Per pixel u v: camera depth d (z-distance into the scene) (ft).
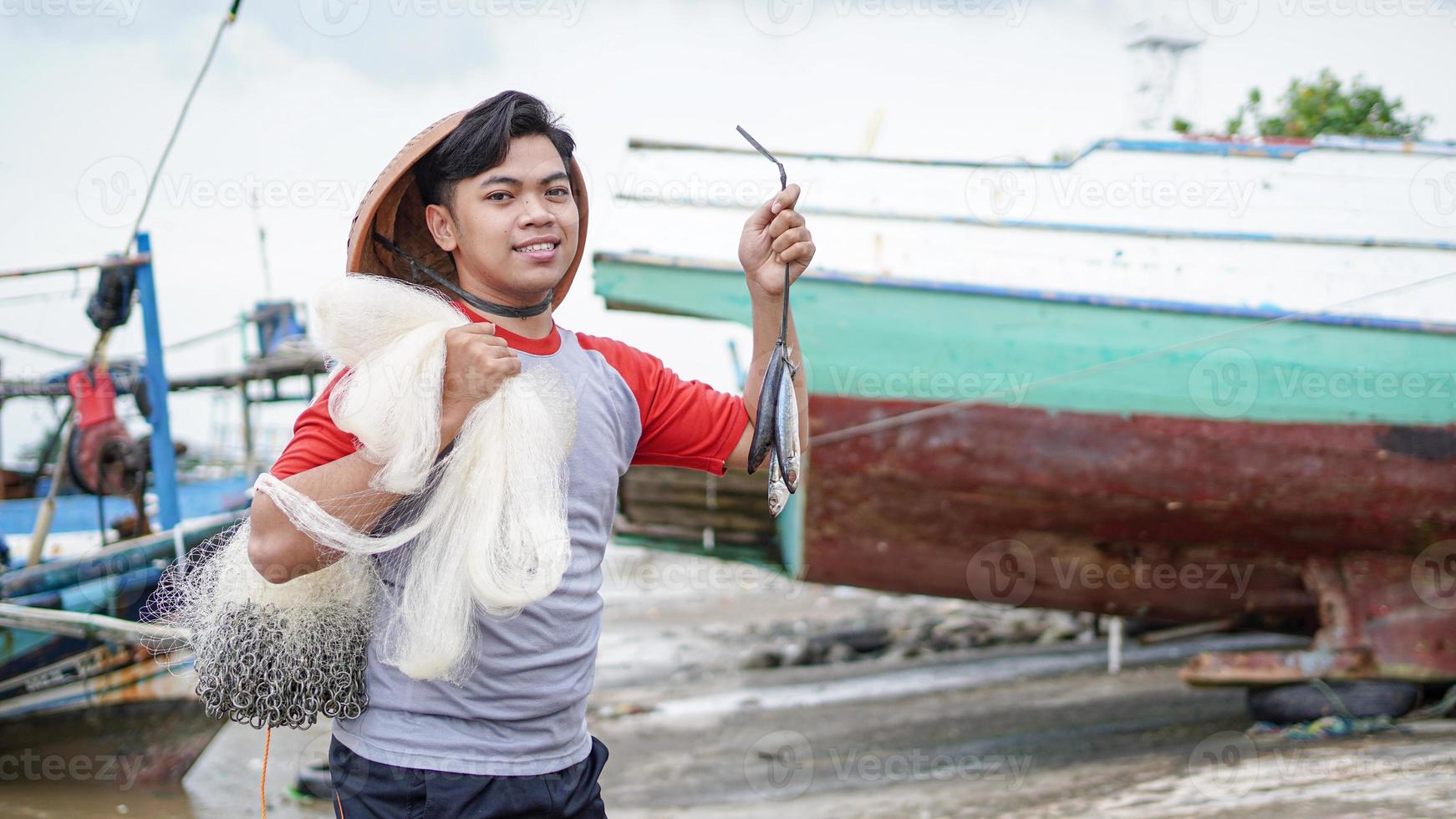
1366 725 12.68
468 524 4.69
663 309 14.35
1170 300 13.37
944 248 13.84
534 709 5.09
